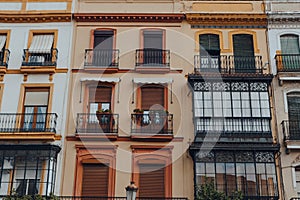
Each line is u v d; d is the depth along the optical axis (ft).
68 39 66.08
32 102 62.08
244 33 66.18
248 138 57.16
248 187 55.31
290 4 67.92
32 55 64.90
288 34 66.13
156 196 56.34
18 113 60.70
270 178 55.72
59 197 54.85
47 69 62.95
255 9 67.82
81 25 67.31
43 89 62.80
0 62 63.67
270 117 58.44
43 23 67.46
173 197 55.62
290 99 61.46
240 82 60.49
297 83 61.93
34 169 56.70
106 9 68.39
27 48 65.26
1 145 57.00
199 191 53.06
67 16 67.36
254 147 56.49
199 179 55.47
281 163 57.16
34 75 63.31
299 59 63.67
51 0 68.59
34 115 60.75
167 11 68.08
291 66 63.26
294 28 66.44
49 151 56.90
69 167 57.57
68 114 60.75
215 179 55.52
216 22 66.85
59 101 61.62
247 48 65.41
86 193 56.85
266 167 56.13
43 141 58.65
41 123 60.18
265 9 67.62
